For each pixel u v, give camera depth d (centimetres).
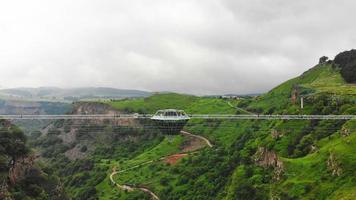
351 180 12050
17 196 14125
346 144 13400
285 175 14475
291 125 19375
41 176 16525
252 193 15488
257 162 18100
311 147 16375
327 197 12181
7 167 14688
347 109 18312
